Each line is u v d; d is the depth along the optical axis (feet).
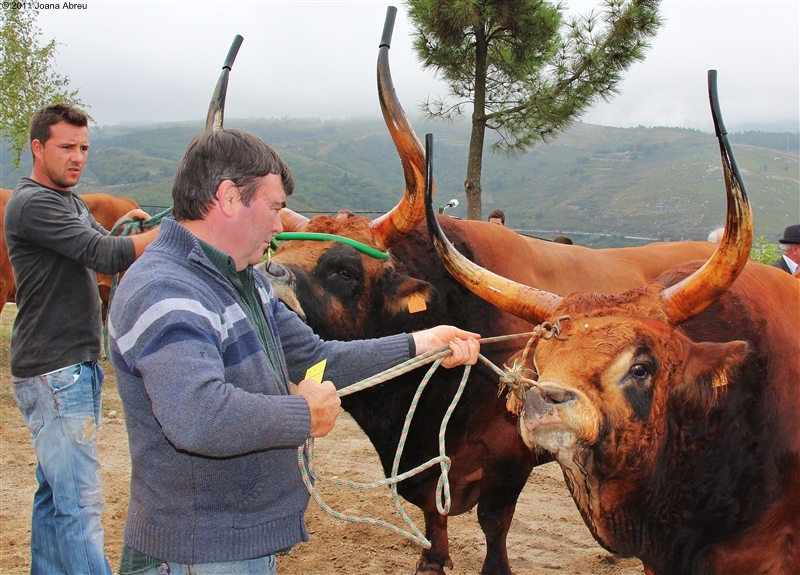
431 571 14.23
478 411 13.41
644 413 9.25
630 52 31.60
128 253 11.22
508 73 34.09
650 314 9.52
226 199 6.75
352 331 12.88
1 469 19.08
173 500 6.77
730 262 9.10
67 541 11.11
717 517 10.18
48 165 11.65
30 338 11.32
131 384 6.72
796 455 10.30
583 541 16.53
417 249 13.71
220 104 11.80
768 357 10.46
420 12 32.04
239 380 6.76
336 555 15.62
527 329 13.83
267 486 7.03
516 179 542.16
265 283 8.20
